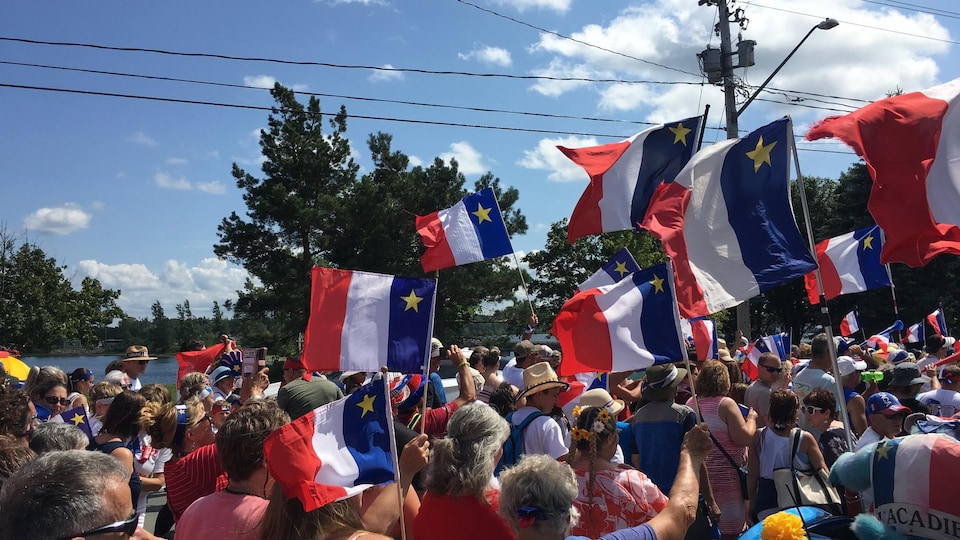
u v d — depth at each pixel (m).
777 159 4.66
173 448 5.09
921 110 4.14
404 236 32.25
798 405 4.70
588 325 4.38
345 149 32.22
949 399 6.43
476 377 7.68
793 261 4.50
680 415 4.89
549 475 2.77
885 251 4.09
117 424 4.62
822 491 4.52
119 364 8.20
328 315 3.85
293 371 6.94
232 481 3.09
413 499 3.57
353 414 2.93
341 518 2.71
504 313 35.72
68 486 2.17
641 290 4.34
